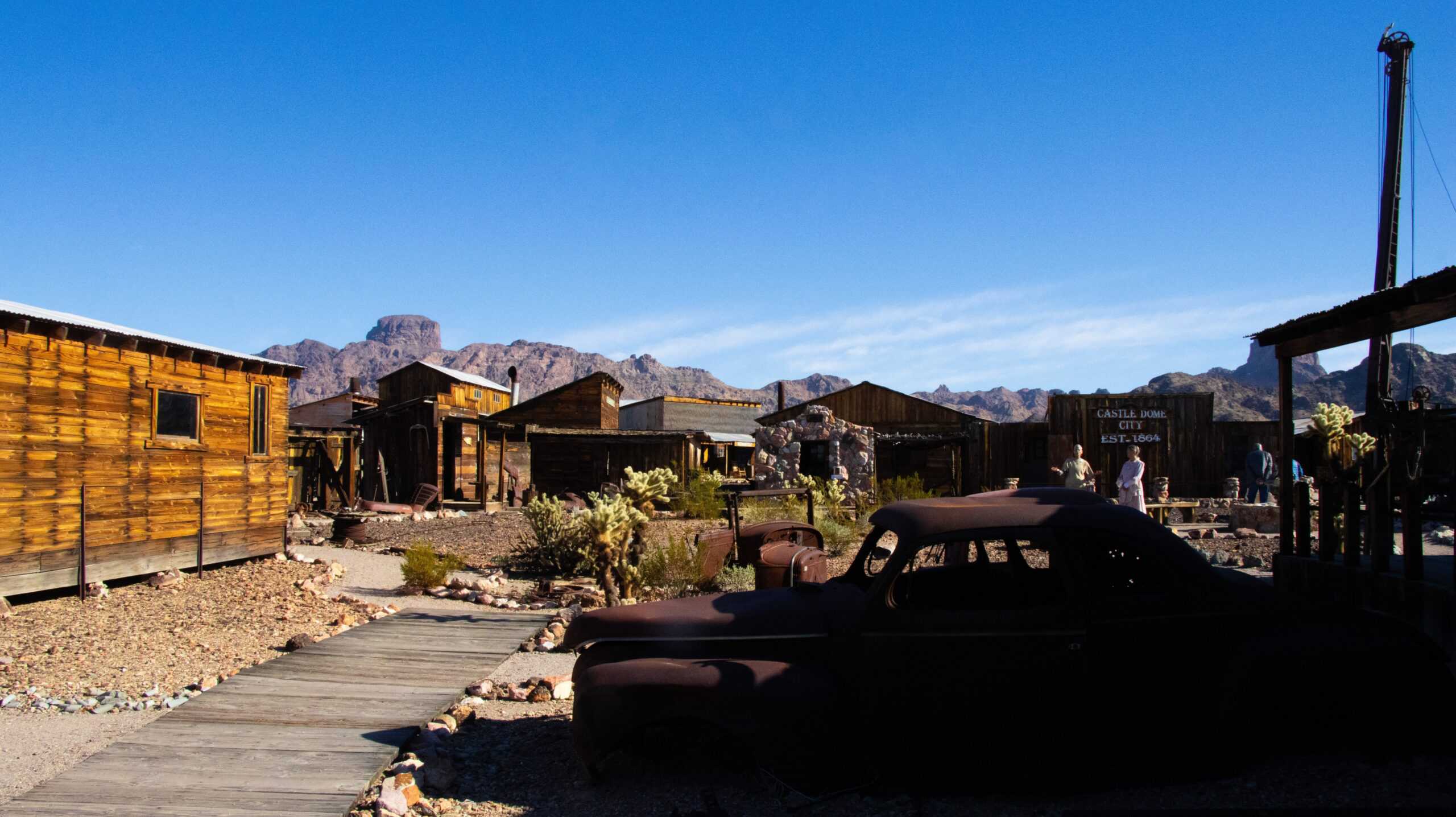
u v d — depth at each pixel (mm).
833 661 4477
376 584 12531
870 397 34094
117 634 8648
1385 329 6754
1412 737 4156
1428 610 5730
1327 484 7477
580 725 4492
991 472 31859
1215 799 4023
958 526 4457
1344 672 4113
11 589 9727
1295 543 8266
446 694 6492
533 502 14359
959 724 4305
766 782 4383
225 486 13133
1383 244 22422
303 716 5938
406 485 28656
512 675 7176
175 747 5289
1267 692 4121
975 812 4129
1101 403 31125
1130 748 4262
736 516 10516
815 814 4164
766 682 4285
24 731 5848
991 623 4293
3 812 4348
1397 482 6242
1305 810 3734
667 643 4801
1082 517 4449
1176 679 4266
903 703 4348
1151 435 30844
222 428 13094
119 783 4723
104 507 10969
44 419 10172
